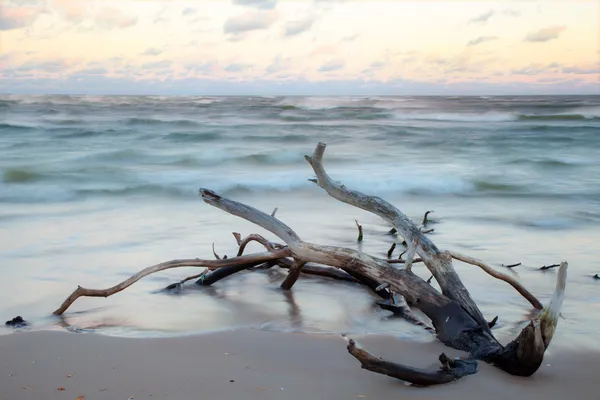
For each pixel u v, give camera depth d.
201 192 6.20
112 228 9.57
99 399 3.77
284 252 5.88
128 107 50.75
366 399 3.79
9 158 19.81
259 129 32.91
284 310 5.74
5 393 3.84
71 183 14.92
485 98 90.81
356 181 15.33
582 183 15.39
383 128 33.41
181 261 5.87
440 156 21.58
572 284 6.55
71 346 4.67
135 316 5.52
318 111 48.84
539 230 9.63
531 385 4.00
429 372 3.97
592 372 4.23
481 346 4.46
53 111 44.34
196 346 4.71
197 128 33.19
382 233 9.25
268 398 3.80
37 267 7.16
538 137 27.81
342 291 6.36
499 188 14.61
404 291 5.14
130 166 18.80
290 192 13.98
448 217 10.91
